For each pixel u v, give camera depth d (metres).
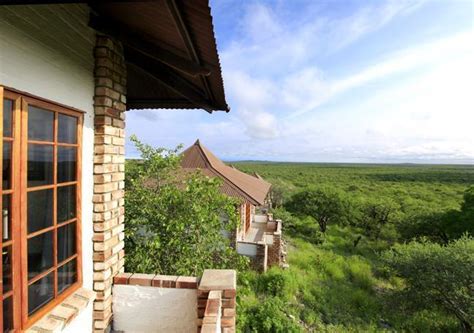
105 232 2.26
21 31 1.47
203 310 2.19
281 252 12.16
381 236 19.17
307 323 7.90
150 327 2.36
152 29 1.95
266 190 14.57
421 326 8.55
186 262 4.61
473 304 8.02
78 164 2.01
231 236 9.53
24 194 1.52
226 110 3.40
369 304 9.43
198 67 2.24
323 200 20.55
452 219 15.61
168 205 5.07
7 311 1.43
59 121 1.83
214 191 5.37
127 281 2.38
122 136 2.59
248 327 6.82
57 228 1.80
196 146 13.07
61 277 1.85
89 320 2.15
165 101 3.97
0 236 1.36
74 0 1.39
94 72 2.22
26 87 1.51
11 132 1.44
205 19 1.59
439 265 9.03
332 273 11.65
